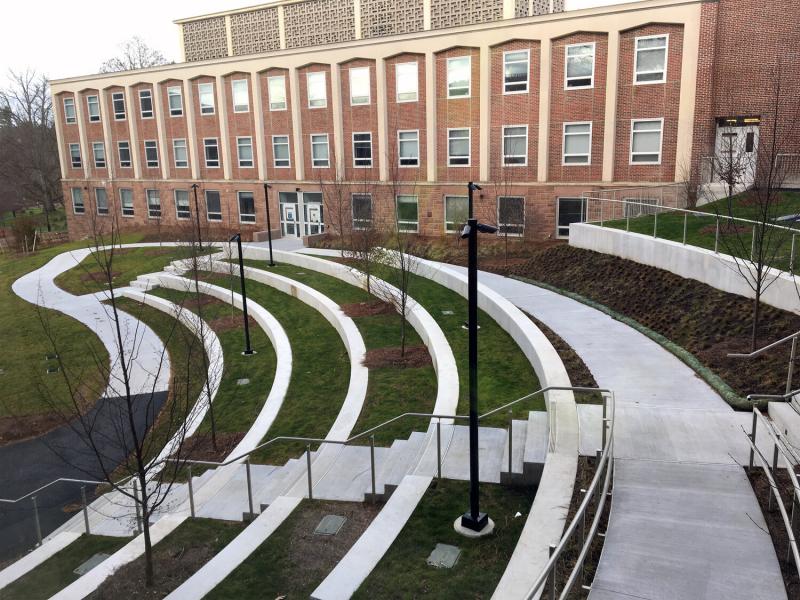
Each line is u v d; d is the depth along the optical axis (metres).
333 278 29.78
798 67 27.38
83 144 53.66
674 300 16.64
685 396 11.23
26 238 50.84
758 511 7.47
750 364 12.02
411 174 37.56
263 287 30.36
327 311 24.00
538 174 33.41
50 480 15.24
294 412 16.11
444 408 12.43
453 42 34.50
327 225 41.28
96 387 20.89
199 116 46.53
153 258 39.47
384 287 22.64
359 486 10.80
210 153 46.72
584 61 31.41
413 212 37.72
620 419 10.25
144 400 19.47
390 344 19.22
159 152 49.25
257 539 9.20
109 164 52.34
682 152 29.41
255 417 16.77
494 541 8.12
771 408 10.02
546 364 12.99
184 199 49.03
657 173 30.50
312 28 45.28
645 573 6.42
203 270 33.28
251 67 42.69
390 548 8.11
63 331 27.38
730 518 7.34
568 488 8.29
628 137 30.88
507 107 33.78
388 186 35.94
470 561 7.76
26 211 83.75
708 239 18.50
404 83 36.81
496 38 33.22
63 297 33.34
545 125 32.66
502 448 10.60
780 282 13.84
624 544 6.91
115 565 9.97
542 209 33.50
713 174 26.64
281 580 8.20
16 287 36.41
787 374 11.19
